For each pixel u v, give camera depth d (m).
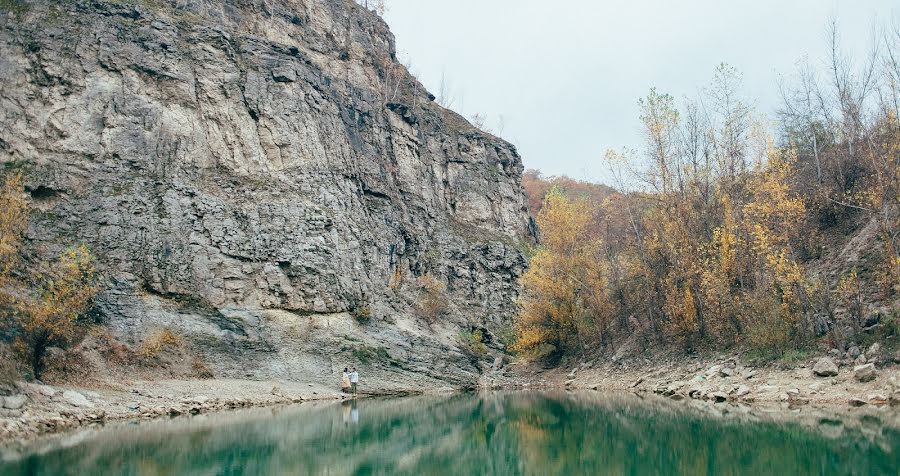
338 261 36.19
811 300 24.97
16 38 31.36
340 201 38.78
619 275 39.66
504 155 59.84
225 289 31.62
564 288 39.88
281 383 29.58
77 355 23.80
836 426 17.20
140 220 30.27
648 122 35.53
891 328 22.09
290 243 34.56
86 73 32.34
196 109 35.25
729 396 24.47
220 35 38.03
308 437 18.47
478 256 50.28
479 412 25.20
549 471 14.36
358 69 50.41
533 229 60.25
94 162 31.00
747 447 15.55
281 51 40.31
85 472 12.84
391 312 38.66
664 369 31.56
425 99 59.84
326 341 32.88
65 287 22.72
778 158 28.31
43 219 28.45
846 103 32.06
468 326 44.88
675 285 32.62
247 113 37.06
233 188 34.72
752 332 26.20
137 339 27.08
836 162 31.39
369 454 16.47
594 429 20.06
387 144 48.38
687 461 14.60
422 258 46.06
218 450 15.88
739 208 31.47
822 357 23.28
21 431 16.91
